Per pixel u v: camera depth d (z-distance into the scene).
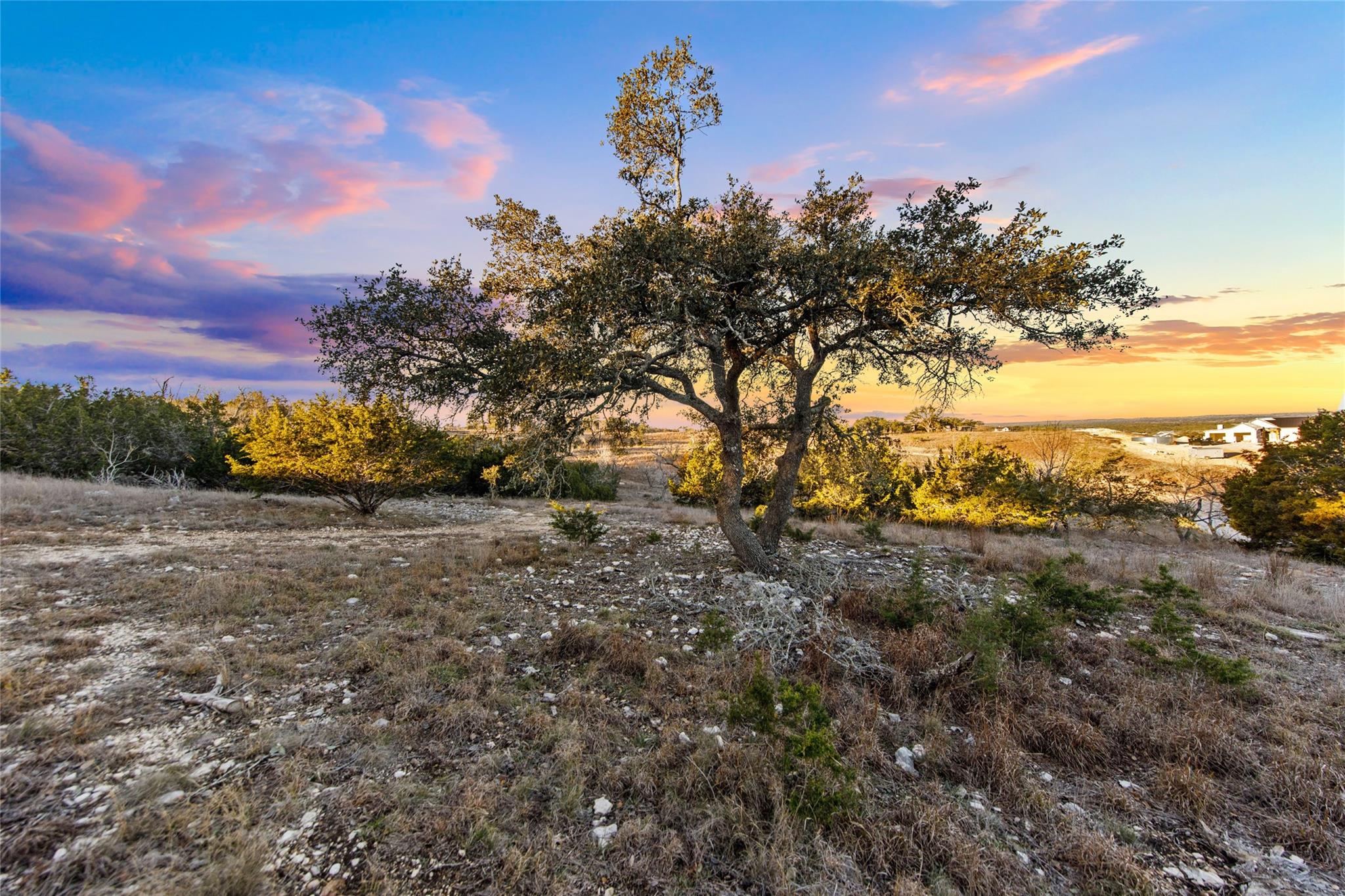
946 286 7.43
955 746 4.52
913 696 5.32
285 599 7.38
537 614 7.31
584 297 7.12
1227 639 7.16
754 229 7.43
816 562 9.45
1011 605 6.88
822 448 11.45
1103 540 17.48
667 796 3.66
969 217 7.58
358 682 5.14
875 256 7.22
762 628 6.43
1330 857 3.41
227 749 3.99
